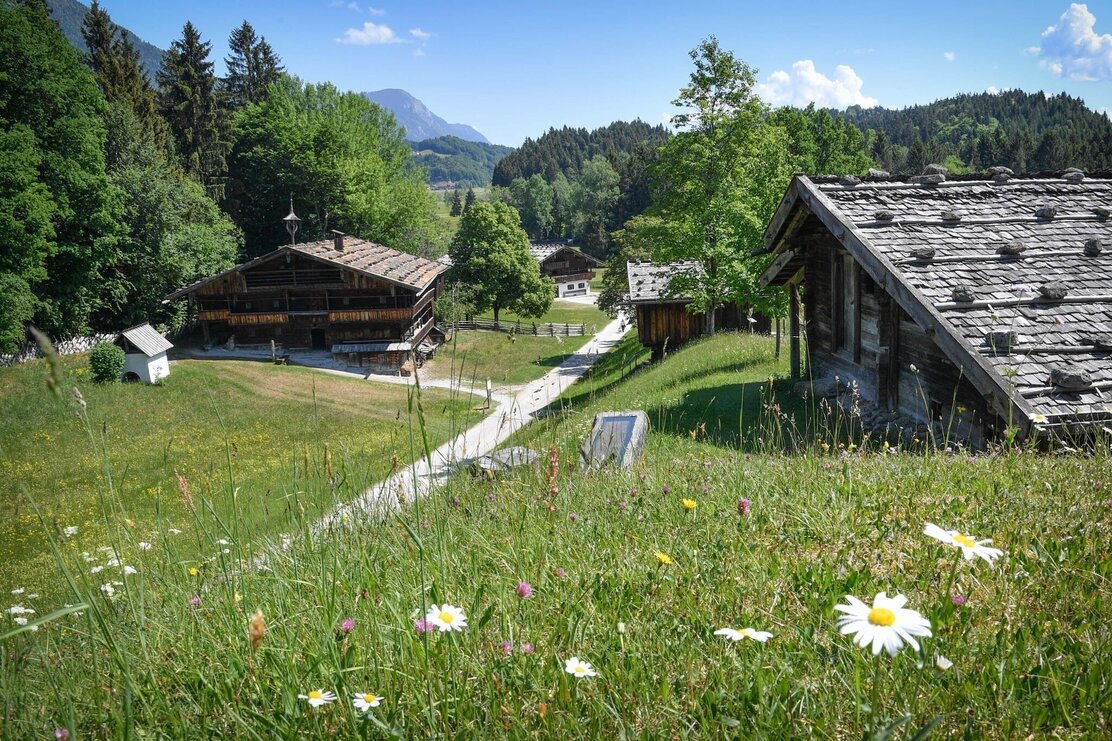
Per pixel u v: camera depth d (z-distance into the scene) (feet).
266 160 211.82
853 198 43.86
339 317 156.25
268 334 161.27
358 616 8.52
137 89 212.43
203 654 8.28
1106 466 14.40
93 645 7.39
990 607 8.25
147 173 169.07
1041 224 40.47
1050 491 12.84
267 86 249.55
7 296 119.75
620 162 577.02
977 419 33.50
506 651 7.09
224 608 9.64
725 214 92.99
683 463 20.48
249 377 126.62
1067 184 44.98
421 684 6.72
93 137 145.48
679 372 81.56
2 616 9.55
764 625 7.91
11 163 118.42
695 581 9.25
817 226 51.98
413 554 10.97
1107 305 33.45
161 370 119.24
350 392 123.24
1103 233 39.47
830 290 51.08
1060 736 5.84
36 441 90.27
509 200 583.17
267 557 11.51
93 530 42.42
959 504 11.96
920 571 9.13
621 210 427.33
